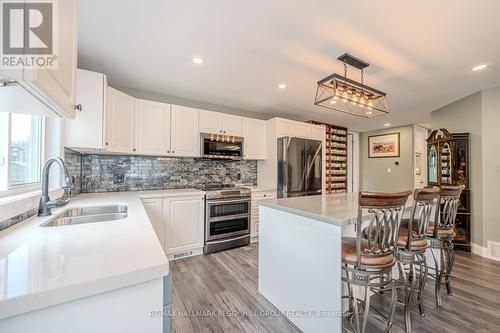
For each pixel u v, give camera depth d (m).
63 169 1.41
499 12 1.63
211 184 3.91
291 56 2.27
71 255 0.73
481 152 3.24
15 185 1.48
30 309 0.51
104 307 0.61
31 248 0.79
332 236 1.46
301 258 1.69
